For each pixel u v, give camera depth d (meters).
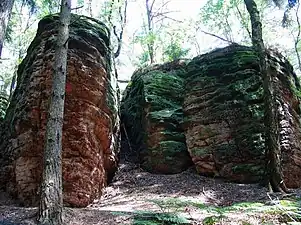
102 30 11.62
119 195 10.16
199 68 13.74
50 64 9.64
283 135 11.39
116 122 12.02
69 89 9.45
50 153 6.76
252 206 6.50
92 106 9.86
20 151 9.20
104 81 10.66
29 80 9.94
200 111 12.69
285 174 10.73
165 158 12.57
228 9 23.72
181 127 13.25
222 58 13.56
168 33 23.56
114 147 11.77
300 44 23.94
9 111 11.30
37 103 9.37
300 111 13.73
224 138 11.78
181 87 15.12
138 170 12.91
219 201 8.91
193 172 12.12
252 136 11.30
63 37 7.97
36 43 10.80
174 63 16.52
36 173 8.77
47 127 7.02
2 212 6.96
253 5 11.46
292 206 6.57
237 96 12.29
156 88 14.86
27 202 8.50
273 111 10.05
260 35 10.91
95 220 6.56
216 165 11.52
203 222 6.25
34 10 18.39
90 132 9.65
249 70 12.70
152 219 6.45
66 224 6.27
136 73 17.97
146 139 13.53
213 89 12.84
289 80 13.38
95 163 9.70
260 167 10.75
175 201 7.03
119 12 21.31
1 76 25.00
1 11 9.90
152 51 23.08
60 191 6.60
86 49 10.22
